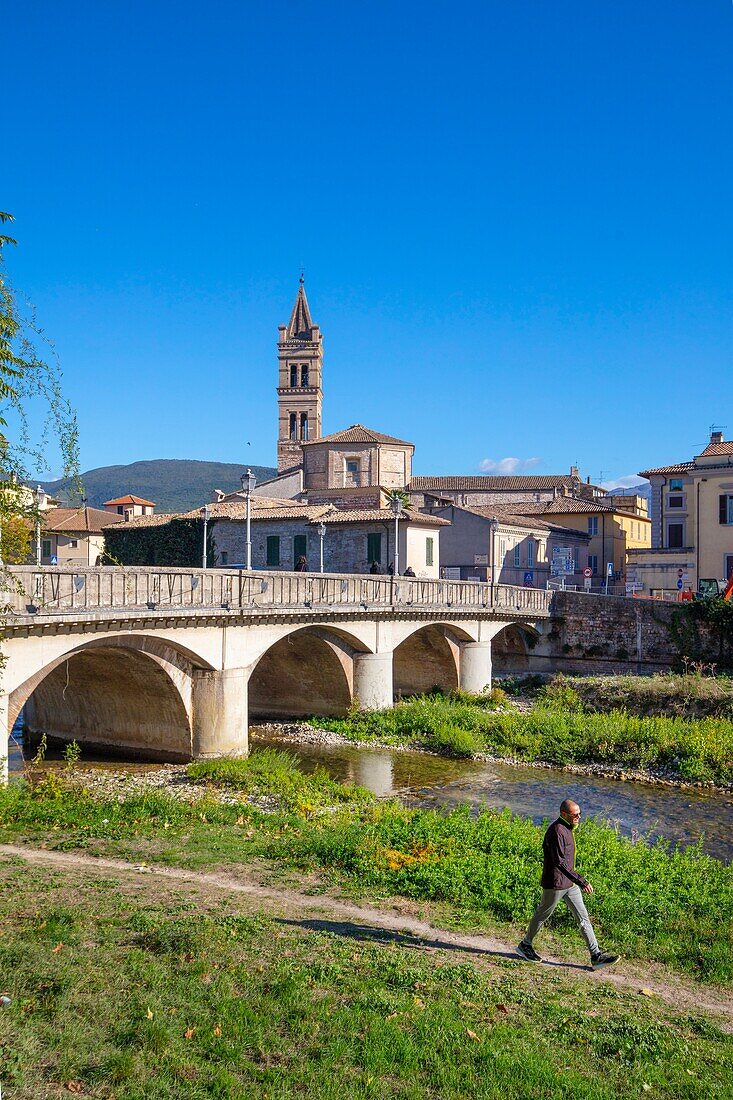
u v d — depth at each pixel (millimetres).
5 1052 8844
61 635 26500
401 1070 9336
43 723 38125
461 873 16922
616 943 14375
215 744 33438
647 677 48875
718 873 19562
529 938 13234
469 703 48250
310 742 40438
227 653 33688
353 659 43781
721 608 54406
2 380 14234
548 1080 9320
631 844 22344
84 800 22891
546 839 13227
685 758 36344
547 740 39062
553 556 75250
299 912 14531
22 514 16219
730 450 68188
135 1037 9422
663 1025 11203
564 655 59844
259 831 21031
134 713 34594
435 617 47438
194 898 14688
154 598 29875
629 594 70562
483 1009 11000
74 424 15094
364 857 17906
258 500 69562
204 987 10781
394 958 12383
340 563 60000
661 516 73250
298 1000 10578
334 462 80938
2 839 18797
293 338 116375
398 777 34500
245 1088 8734
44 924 12547
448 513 71000
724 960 13812
